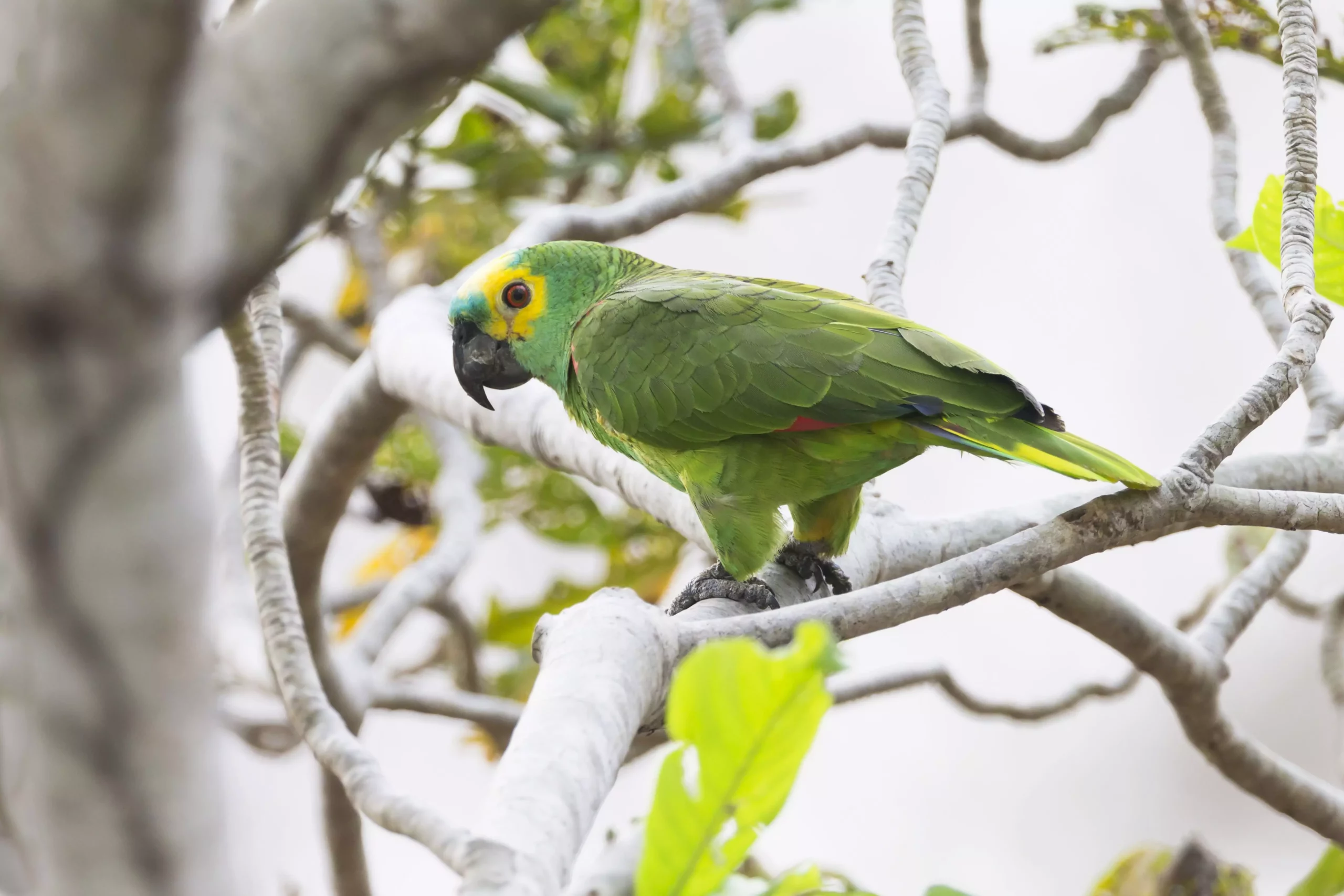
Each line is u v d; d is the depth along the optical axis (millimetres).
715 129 10875
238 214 1475
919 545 6121
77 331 1430
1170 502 4281
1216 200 7117
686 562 11398
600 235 8102
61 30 1343
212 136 1442
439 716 9039
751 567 6176
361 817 8766
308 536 8273
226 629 8695
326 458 8188
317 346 13047
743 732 2574
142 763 1629
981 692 14133
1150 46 8562
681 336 6230
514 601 14484
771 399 5934
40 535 1496
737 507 6199
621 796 12594
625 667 3553
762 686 2518
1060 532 4223
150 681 1596
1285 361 4395
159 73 1362
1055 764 14070
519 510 11188
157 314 1456
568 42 10758
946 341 5762
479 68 1561
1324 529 4484
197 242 1455
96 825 1647
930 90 7078
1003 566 4160
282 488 8438
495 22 1493
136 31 1341
